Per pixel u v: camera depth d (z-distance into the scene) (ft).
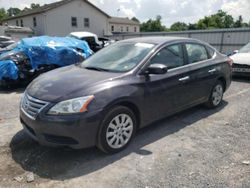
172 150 11.99
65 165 10.67
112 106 10.97
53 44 27.04
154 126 14.85
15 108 18.61
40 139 10.57
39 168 10.44
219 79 17.79
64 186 9.32
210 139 13.19
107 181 9.62
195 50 16.05
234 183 9.50
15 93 23.63
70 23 103.19
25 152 11.69
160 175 9.98
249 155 11.53
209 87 16.78
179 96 14.33
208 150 11.99
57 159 11.11
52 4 105.29
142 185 9.37
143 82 12.21
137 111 12.28
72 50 27.30
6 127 14.70
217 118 16.25
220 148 12.19
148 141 12.90
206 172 10.18
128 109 11.68
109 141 11.21
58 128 9.98
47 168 10.44
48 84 11.43
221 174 10.06
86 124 10.19
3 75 23.99
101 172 10.19
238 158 11.27
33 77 25.68
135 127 12.32
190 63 15.24
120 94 11.11
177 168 10.46
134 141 12.87
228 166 10.62
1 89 25.30
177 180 9.66
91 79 11.45
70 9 101.91
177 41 14.93
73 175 9.98
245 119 16.10
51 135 10.21
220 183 9.49
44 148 12.00
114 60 13.55
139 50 13.57
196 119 16.05
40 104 10.47
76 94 10.35
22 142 12.67
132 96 11.59
